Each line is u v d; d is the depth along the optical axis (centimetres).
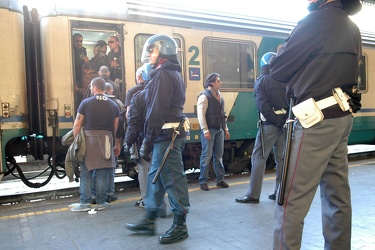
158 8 635
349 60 228
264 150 463
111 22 596
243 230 366
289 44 230
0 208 491
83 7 578
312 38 223
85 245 336
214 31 687
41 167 932
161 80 321
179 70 350
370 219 383
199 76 673
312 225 375
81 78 580
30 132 577
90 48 585
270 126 458
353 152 1071
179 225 341
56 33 561
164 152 334
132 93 445
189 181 677
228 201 488
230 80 708
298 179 224
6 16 530
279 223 229
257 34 736
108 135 461
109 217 429
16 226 402
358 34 243
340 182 241
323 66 222
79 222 411
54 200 541
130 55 612
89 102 455
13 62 536
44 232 378
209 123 567
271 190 552
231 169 755
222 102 585
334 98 223
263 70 462
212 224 388
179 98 340
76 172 464
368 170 694
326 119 221
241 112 720
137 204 481
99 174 464
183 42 657
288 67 231
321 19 223
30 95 575
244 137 725
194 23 667
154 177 329
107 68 568
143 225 348
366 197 477
